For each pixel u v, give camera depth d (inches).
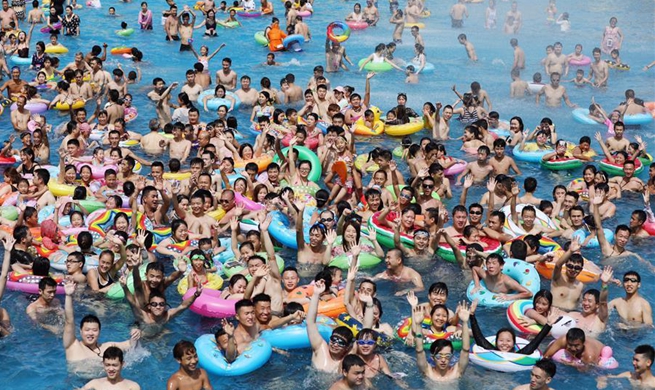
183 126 745.0
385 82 1010.7
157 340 444.8
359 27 1318.9
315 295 410.6
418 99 935.0
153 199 581.0
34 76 1011.3
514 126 772.6
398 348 433.7
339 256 530.6
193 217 573.9
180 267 470.3
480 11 1462.8
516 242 518.9
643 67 1078.4
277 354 430.3
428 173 641.6
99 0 1428.4
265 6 1390.3
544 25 1334.9
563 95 903.7
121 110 819.4
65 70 939.3
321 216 552.1
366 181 685.9
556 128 834.2
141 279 478.3
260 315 435.5
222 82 953.5
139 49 1151.0
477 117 853.8
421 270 529.0
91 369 410.6
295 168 653.9
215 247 545.0
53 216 574.2
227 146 708.0
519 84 933.8
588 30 1291.8
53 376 406.0
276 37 1152.8
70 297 411.8
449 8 1496.1
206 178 616.4
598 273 505.4
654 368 423.2
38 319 461.7
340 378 405.4
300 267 532.1
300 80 1012.5
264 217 482.9
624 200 653.3
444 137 802.8
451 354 400.8
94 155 686.5
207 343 422.9
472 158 751.1
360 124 817.5
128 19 1341.0
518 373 411.2
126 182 621.6
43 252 526.3
